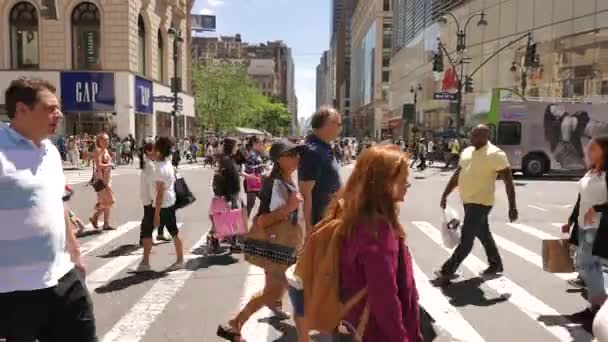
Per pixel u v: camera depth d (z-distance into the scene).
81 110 37.19
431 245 9.41
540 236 10.34
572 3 38.84
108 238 9.95
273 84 193.88
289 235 4.48
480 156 6.43
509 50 45.88
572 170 26.00
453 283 6.86
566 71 39.19
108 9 37.16
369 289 2.35
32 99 2.85
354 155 46.91
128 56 37.59
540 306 5.95
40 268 2.87
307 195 4.37
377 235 2.40
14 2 36.78
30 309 2.88
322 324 2.54
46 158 2.97
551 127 25.86
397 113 87.19
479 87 50.31
